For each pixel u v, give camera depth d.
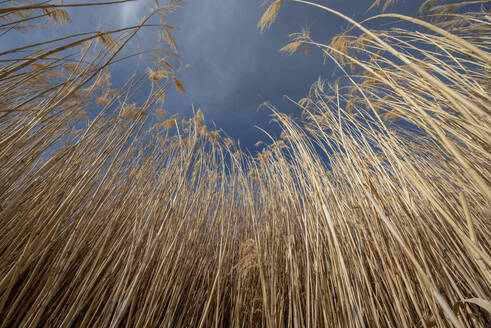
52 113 1.39
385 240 1.16
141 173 2.17
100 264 1.39
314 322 1.09
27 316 1.05
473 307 1.03
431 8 1.43
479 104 1.03
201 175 2.59
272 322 1.20
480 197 1.35
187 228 1.88
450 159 1.59
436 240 1.15
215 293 1.64
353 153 1.46
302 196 1.71
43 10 1.13
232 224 2.31
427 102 1.16
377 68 1.29
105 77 1.93
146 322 1.18
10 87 1.16
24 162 1.46
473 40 1.42
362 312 1.03
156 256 1.61
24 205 1.38
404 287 1.16
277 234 1.91
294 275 1.37
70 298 1.26
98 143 1.85
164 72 2.13
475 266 1.10
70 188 1.57
